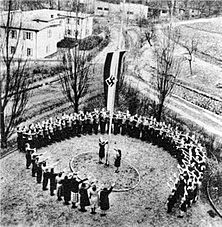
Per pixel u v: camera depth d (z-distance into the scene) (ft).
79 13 198.29
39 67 142.92
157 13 235.40
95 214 63.00
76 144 90.12
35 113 108.17
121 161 83.30
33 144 82.74
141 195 70.44
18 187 69.05
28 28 150.30
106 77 76.64
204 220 64.59
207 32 191.72
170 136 89.40
